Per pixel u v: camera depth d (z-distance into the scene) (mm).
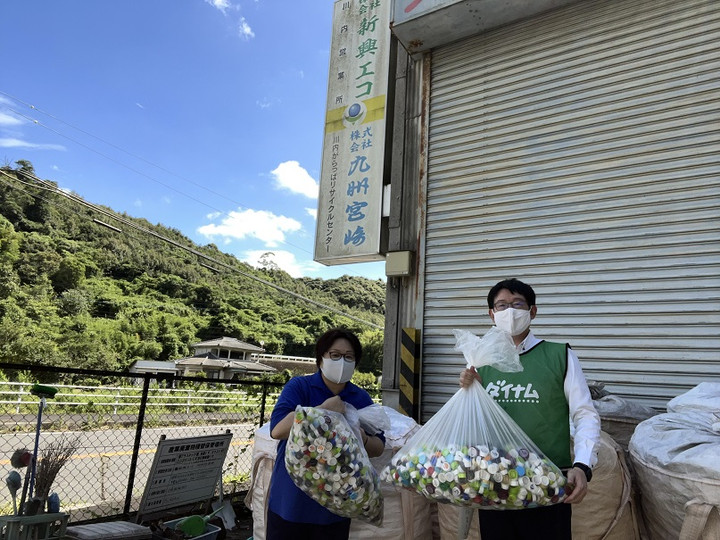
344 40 6078
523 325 1967
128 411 14586
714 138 3764
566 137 4387
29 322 34188
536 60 4699
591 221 4129
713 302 3547
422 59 5457
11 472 2613
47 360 27531
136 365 31109
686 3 4094
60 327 36562
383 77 5652
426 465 1715
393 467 1851
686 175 3814
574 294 4078
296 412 1832
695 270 3652
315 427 1802
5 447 8312
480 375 2045
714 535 1933
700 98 3875
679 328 3631
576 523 2398
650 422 2512
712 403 2475
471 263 4652
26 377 17281
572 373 1868
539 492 1565
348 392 2207
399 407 4668
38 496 2648
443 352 4652
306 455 1788
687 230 3736
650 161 3973
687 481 2031
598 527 2387
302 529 1970
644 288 3812
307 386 2111
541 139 4512
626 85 4199
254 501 2977
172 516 3660
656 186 3912
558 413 1836
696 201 3744
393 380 4859
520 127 4645
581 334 3986
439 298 4766
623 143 4113
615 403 3076
